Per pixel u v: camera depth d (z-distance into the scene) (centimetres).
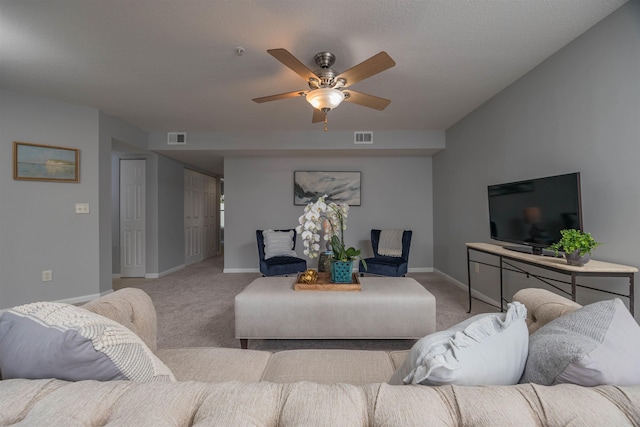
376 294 210
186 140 436
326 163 500
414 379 63
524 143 259
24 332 66
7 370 64
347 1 168
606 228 185
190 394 53
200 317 283
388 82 274
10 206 292
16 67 244
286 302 205
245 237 501
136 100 315
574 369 60
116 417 47
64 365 62
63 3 168
